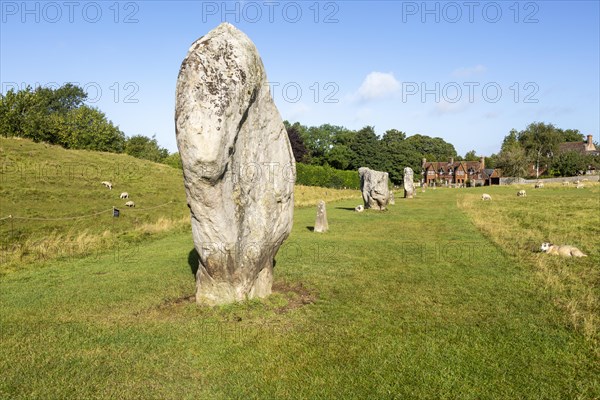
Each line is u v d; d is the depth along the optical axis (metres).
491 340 7.31
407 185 45.81
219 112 7.34
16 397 5.64
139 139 84.81
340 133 103.56
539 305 9.05
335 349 7.00
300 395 5.70
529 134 100.81
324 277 11.40
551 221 22.52
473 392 5.72
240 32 8.34
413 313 8.66
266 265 9.49
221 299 8.86
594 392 5.71
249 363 6.57
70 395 5.70
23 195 25.34
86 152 45.16
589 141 111.56
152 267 12.95
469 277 11.34
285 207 9.66
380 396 5.66
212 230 8.21
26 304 9.52
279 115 9.52
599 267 12.09
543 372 6.23
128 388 5.89
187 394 5.75
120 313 8.83
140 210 26.86
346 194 50.22
